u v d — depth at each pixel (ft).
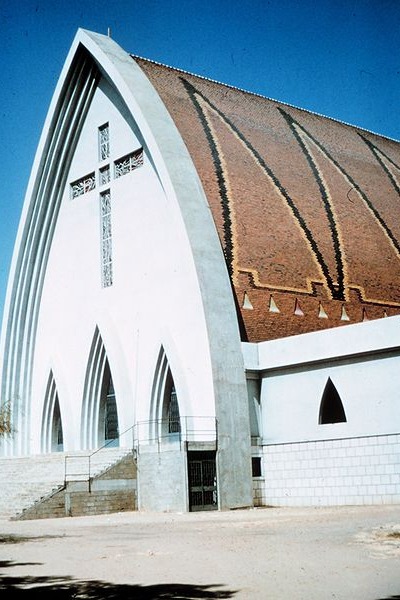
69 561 49.67
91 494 98.27
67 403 130.31
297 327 119.85
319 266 129.70
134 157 126.52
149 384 117.29
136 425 115.03
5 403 129.08
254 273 118.62
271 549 51.37
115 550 54.29
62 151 137.08
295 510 92.94
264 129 144.87
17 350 139.54
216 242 112.06
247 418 105.81
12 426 131.03
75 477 104.88
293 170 140.77
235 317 108.99
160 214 119.75
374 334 97.35
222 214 119.85
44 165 136.15
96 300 129.49
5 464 122.93
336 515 79.41
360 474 98.32
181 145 117.39
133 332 121.70
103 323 125.08
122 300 124.57
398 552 47.75
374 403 97.86
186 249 109.50
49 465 114.93
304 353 104.83
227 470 101.14
